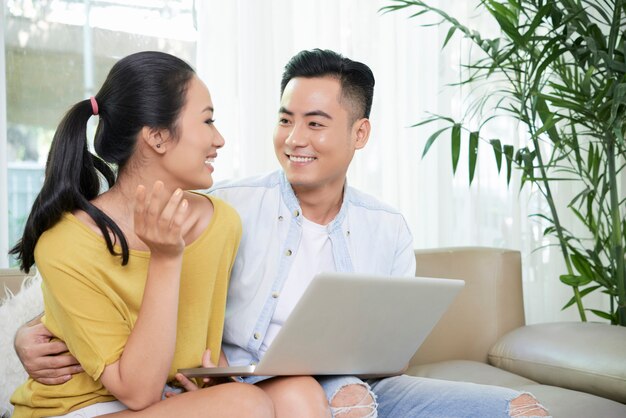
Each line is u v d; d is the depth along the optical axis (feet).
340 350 4.74
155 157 4.55
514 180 11.02
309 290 4.20
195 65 9.14
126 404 4.30
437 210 10.57
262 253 5.65
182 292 4.76
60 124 4.50
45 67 8.45
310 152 5.52
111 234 4.45
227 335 5.56
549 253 11.37
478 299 7.80
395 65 10.15
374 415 4.89
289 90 5.60
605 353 6.78
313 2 9.63
